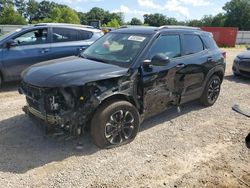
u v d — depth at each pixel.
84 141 4.70
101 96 4.20
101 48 5.37
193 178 3.89
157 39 5.11
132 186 3.68
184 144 4.81
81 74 4.21
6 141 4.66
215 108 6.64
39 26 8.16
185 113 6.21
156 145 4.72
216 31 31.47
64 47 8.43
